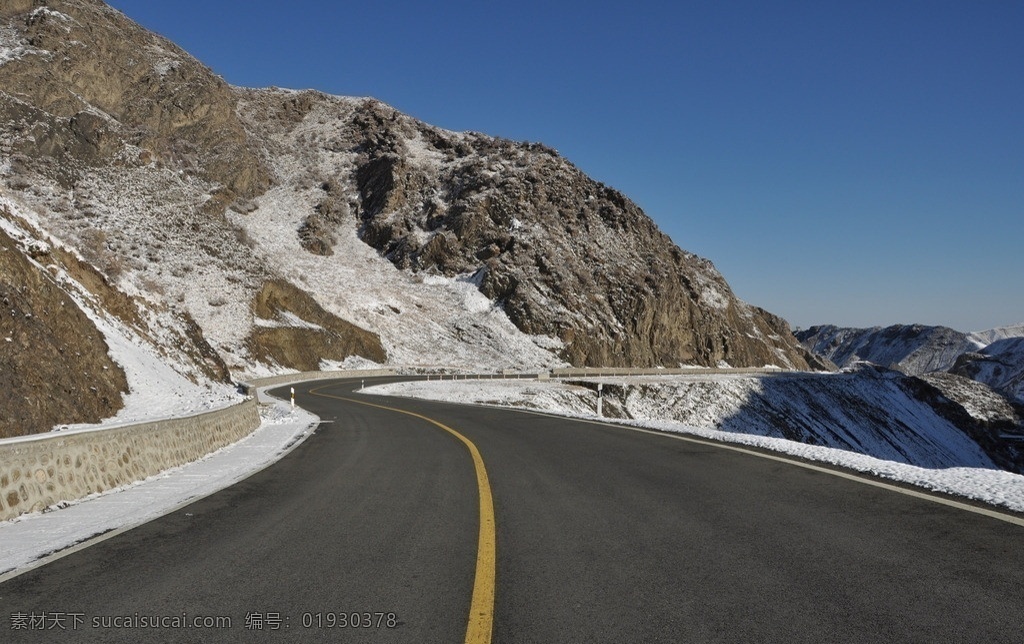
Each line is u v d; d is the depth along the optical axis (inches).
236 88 5334.6
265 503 320.8
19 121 2632.9
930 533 243.4
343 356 2736.2
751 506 295.4
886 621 163.2
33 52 3100.4
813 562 211.5
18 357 643.5
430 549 233.9
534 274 3747.5
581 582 195.3
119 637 158.2
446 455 486.3
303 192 4338.1
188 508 309.7
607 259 4065.0
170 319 1309.1
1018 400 5068.9
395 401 1286.9
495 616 169.0
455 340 3307.1
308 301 2787.9
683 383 2527.1
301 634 158.7
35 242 905.5
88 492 346.6
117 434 391.9
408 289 3661.4
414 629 161.2
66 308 790.5
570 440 569.9
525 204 4138.8
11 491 296.4
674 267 4384.8
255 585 196.4
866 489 328.2
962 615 166.6
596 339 3560.5
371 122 5147.6
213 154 3860.7
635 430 663.1
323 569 211.5
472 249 3941.9
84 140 2795.3
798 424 2598.4
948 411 3814.0
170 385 933.8
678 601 178.5
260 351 2299.5
